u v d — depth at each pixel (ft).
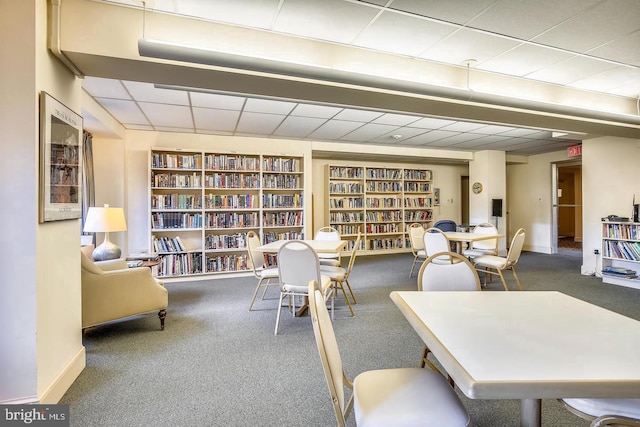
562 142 20.99
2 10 5.45
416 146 22.80
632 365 3.05
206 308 12.00
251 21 7.87
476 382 2.71
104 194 16.02
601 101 12.82
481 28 8.13
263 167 18.34
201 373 7.25
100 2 6.94
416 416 3.61
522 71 10.75
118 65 7.41
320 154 22.74
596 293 13.83
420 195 27.12
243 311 11.67
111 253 12.17
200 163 16.92
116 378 7.04
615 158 16.85
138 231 16.65
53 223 6.26
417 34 8.45
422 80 9.97
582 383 2.74
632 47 9.06
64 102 6.93
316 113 14.24
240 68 7.40
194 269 16.63
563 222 33.50
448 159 25.00
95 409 5.93
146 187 16.81
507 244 28.27
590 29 8.11
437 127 17.01
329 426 5.45
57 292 6.40
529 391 2.70
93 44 6.85
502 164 24.52
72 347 7.05
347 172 24.21
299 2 7.11
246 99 12.21
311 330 9.84
